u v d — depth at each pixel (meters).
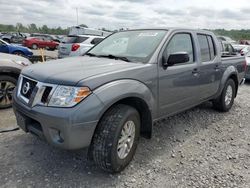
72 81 2.96
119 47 4.32
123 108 3.29
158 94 3.82
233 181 3.29
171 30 4.28
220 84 5.61
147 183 3.19
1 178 3.16
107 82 3.12
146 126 3.79
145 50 3.94
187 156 3.89
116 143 3.13
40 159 3.62
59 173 3.31
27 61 6.11
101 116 3.05
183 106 4.52
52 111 2.91
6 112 5.52
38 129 3.16
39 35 35.88
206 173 3.45
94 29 23.16
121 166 3.33
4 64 5.52
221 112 6.08
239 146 4.30
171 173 3.42
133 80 3.40
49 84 3.05
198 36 4.89
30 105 3.14
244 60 6.70
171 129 4.89
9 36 34.09
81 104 2.89
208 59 5.12
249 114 6.07
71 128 2.85
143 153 3.92
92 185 3.11
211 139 4.54
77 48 12.30
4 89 5.66
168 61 3.80
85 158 3.68
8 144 4.02
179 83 4.20
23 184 3.07
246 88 9.53
